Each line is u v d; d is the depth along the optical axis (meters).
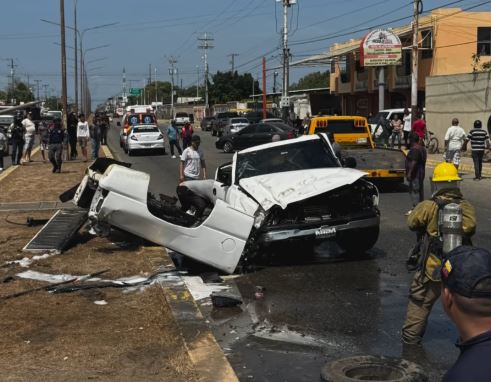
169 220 8.80
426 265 5.42
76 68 44.66
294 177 9.35
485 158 24.31
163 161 27.56
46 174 20.86
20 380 4.77
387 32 35.25
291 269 8.80
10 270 8.37
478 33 38.81
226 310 6.91
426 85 31.20
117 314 6.50
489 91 26.88
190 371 5.00
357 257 9.45
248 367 5.32
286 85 49.38
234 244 8.26
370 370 4.79
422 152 13.01
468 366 1.88
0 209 13.77
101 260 8.93
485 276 1.97
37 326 6.10
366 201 9.17
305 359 5.49
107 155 30.09
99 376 4.88
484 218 12.48
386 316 6.64
